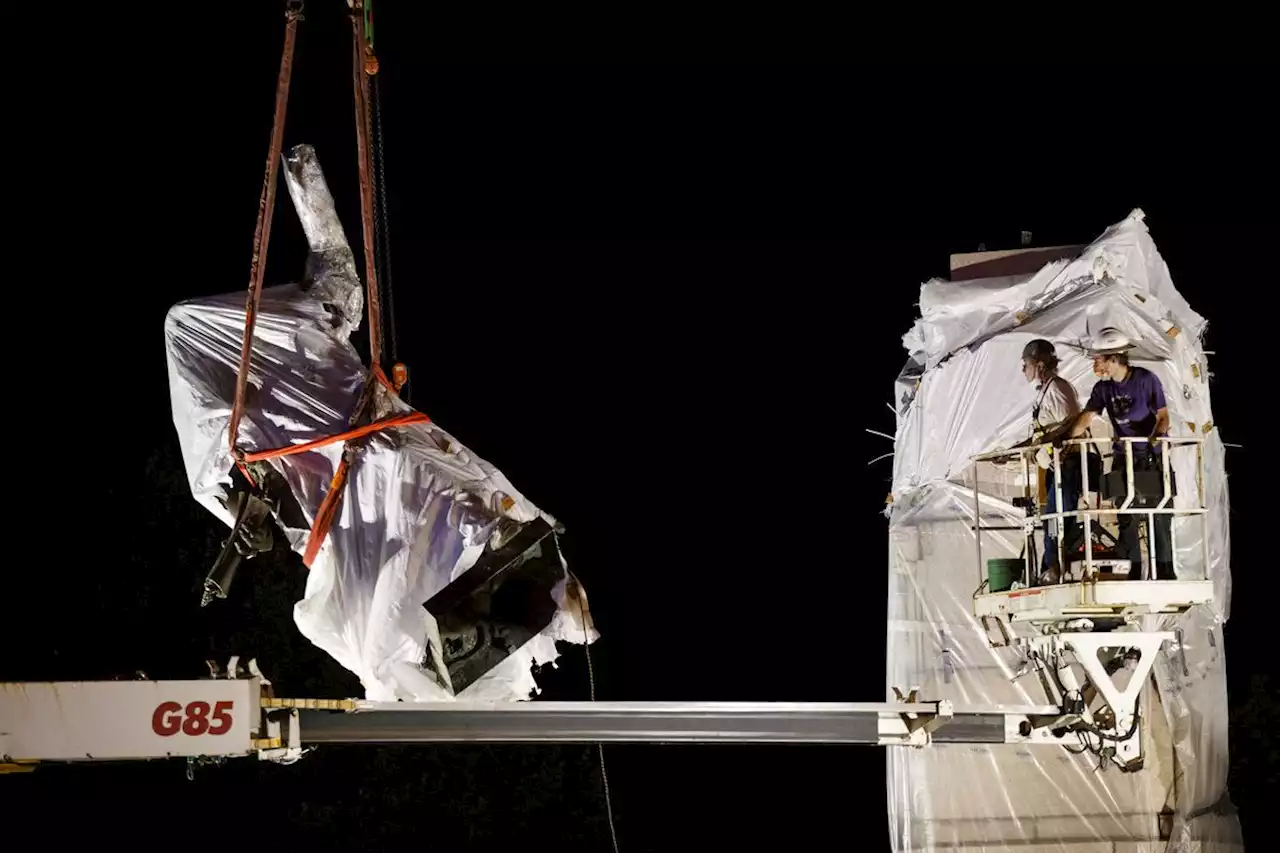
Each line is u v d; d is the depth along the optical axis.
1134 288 10.14
